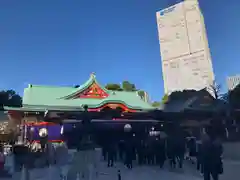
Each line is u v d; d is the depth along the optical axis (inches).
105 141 884.0
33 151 685.3
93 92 1384.1
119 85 2792.8
